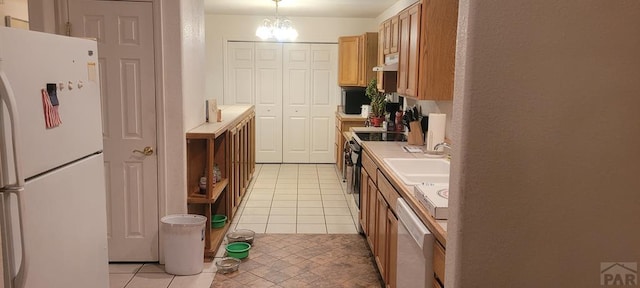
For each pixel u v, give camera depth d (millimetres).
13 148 1498
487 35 1388
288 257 3828
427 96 3355
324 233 4453
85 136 2102
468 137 1424
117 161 3502
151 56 3408
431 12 3289
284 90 7766
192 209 3930
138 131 3482
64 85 1900
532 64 1397
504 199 1441
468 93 1411
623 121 1415
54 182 1823
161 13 3369
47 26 3291
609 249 1459
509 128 1417
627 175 1433
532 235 1454
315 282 3357
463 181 1442
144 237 3598
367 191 3949
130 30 3381
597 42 1393
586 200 1442
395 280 2699
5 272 1562
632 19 1388
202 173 4148
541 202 1441
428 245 1945
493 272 1470
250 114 6172
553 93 1406
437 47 3318
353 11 6859
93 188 2186
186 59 3604
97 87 2236
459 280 1478
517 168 1432
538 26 1386
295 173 7184
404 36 3914
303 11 6938
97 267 2242
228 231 4395
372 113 6230
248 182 6141
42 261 1745
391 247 2840
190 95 3760
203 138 3619
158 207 3564
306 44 7660
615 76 1403
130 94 3441
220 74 7613
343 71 7238
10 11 5602
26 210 1625
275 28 5953
